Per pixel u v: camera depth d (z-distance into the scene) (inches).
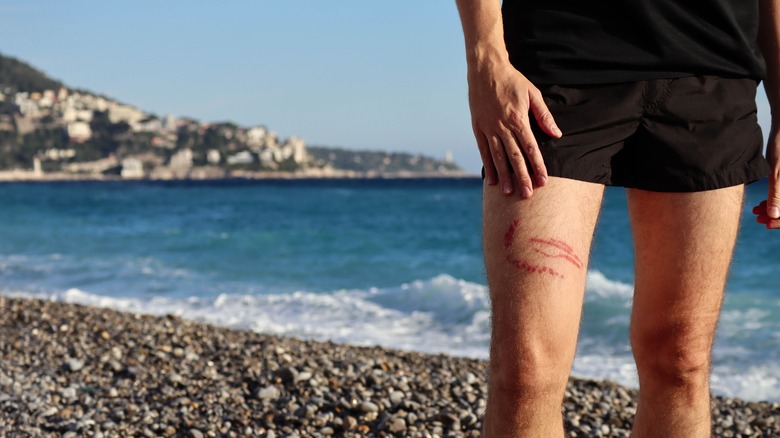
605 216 1240.2
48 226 1184.2
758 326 343.3
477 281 578.6
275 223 1247.5
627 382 254.8
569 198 61.2
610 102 62.8
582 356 299.3
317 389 175.0
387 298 425.7
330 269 649.0
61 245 853.8
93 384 193.3
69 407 169.5
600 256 727.1
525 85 61.8
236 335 276.2
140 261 690.8
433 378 195.9
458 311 378.0
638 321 73.3
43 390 184.9
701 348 71.7
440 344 320.8
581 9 64.4
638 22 63.2
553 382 61.1
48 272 595.5
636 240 72.0
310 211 1616.6
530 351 60.0
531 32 65.6
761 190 1355.8
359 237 944.3
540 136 62.0
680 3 64.5
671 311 70.1
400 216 1423.5
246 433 149.8
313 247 829.8
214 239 906.7
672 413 73.9
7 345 241.4
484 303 378.9
